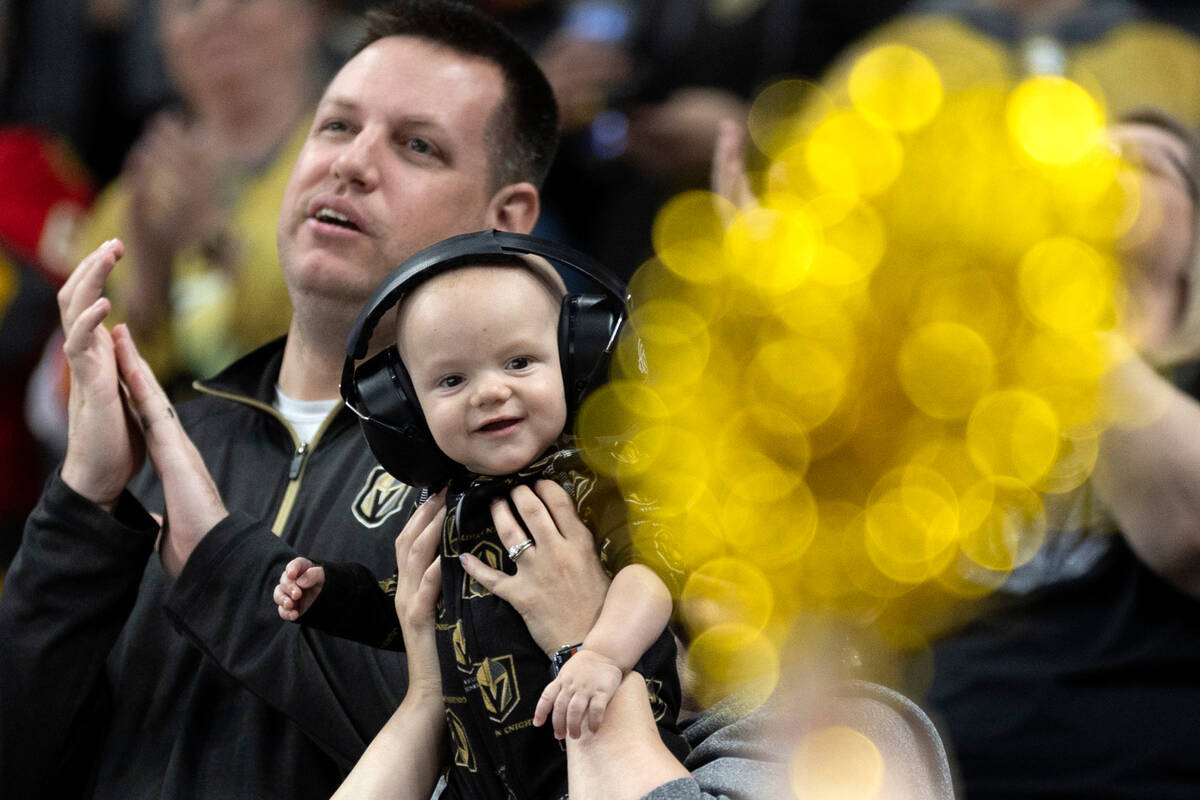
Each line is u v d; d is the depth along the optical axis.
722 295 11.82
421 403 5.81
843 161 11.61
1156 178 9.20
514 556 5.79
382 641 6.31
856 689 6.48
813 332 11.34
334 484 7.32
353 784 5.95
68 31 16.38
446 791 6.12
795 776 5.89
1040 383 9.55
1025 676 8.66
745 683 6.56
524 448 5.73
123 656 7.18
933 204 10.99
